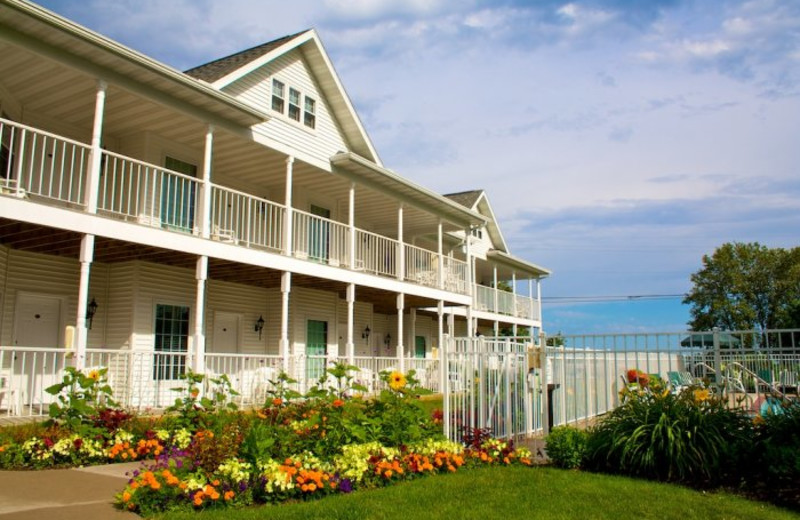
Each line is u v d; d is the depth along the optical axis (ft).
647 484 21.88
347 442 23.80
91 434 25.91
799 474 19.92
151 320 43.06
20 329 38.17
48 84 35.24
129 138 43.96
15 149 37.58
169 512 17.51
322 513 17.72
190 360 38.65
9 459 23.48
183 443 27.07
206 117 40.01
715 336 24.66
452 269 71.46
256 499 19.48
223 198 52.01
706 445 21.77
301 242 56.80
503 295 96.73
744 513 17.98
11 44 29.73
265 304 55.72
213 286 50.01
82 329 31.78
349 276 52.19
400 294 58.95
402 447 24.84
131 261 42.52
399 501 19.38
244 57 49.90
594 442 24.81
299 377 45.65
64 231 32.32
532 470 24.76
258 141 44.70
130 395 36.52
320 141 54.24
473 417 28.35
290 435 23.47
